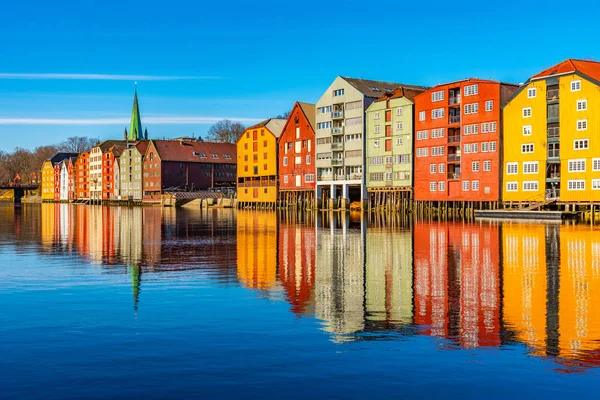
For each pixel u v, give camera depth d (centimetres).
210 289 2286
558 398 1173
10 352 1444
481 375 1284
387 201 10125
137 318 1788
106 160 19450
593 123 7438
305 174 11719
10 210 12788
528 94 8100
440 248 3744
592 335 1580
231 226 6316
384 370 1314
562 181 7731
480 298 2080
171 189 16088
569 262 3022
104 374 1294
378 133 10306
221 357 1401
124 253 3588
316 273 2691
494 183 8475
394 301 2033
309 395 1184
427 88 11650
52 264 3061
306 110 11825
